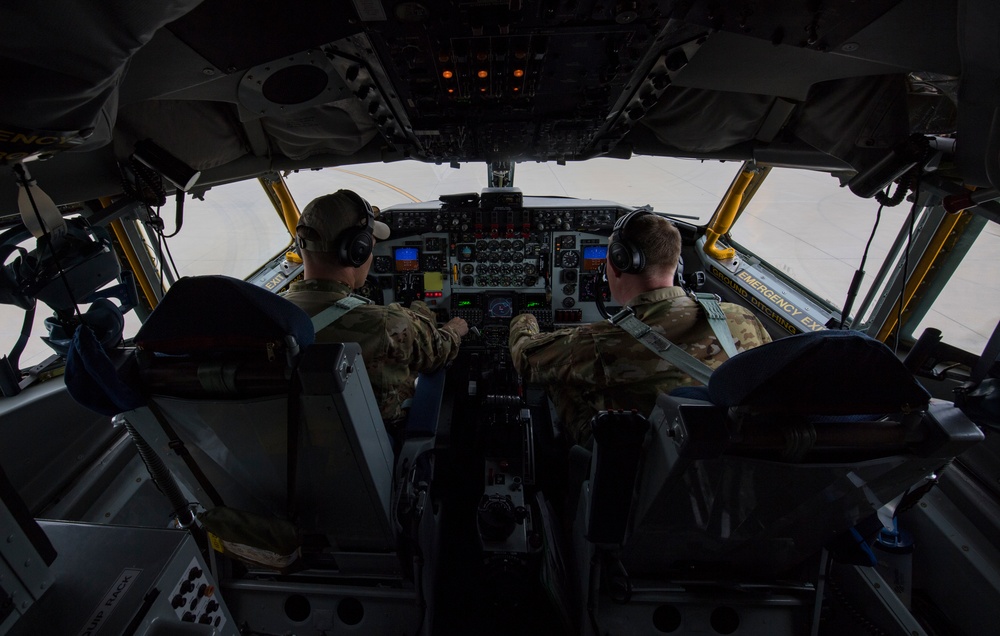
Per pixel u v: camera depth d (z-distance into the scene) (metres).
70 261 1.16
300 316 1.09
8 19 0.61
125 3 0.70
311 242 1.62
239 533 1.25
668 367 1.51
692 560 1.40
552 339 1.75
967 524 1.89
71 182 1.70
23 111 0.74
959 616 1.81
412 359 1.74
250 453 1.25
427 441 1.70
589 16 1.21
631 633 1.45
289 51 1.32
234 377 1.06
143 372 1.10
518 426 2.18
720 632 1.47
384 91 1.67
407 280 3.37
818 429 0.92
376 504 1.37
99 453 2.29
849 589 1.73
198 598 1.00
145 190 1.91
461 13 1.19
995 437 1.91
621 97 1.70
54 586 0.85
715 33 1.38
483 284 3.37
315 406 1.10
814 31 1.24
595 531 1.29
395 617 1.61
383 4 1.15
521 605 1.78
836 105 1.74
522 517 1.79
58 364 2.22
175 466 1.39
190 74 1.39
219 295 1.03
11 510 0.77
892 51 1.23
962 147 1.23
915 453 0.95
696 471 1.01
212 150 2.16
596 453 1.15
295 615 1.66
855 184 1.74
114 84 0.87
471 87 1.61
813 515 1.14
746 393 0.88
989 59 0.99
